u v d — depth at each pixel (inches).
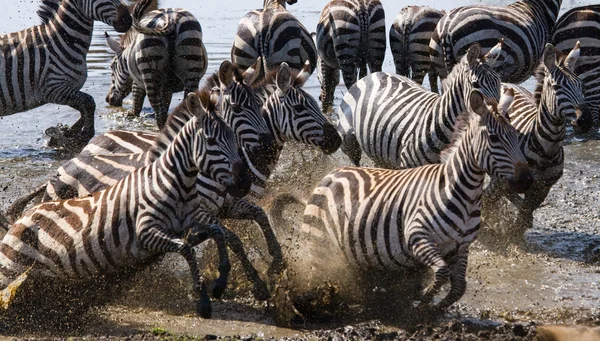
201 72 1085.8
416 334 539.5
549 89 705.0
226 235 573.0
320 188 607.8
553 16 1047.0
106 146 677.3
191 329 560.7
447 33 975.6
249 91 653.9
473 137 544.1
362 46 1164.5
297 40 1087.0
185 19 1067.3
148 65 1068.5
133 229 560.1
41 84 1008.2
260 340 530.9
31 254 569.0
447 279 530.9
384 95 783.1
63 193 661.3
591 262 689.6
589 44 1004.6
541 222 783.7
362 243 573.0
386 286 593.0
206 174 559.5
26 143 1045.2
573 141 1030.4
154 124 1144.8
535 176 723.4
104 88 1310.3
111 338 537.0
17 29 1621.6
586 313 582.2
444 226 546.9
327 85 1205.1
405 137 738.2
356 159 824.9
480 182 550.3
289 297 569.9
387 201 569.3
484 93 677.3
